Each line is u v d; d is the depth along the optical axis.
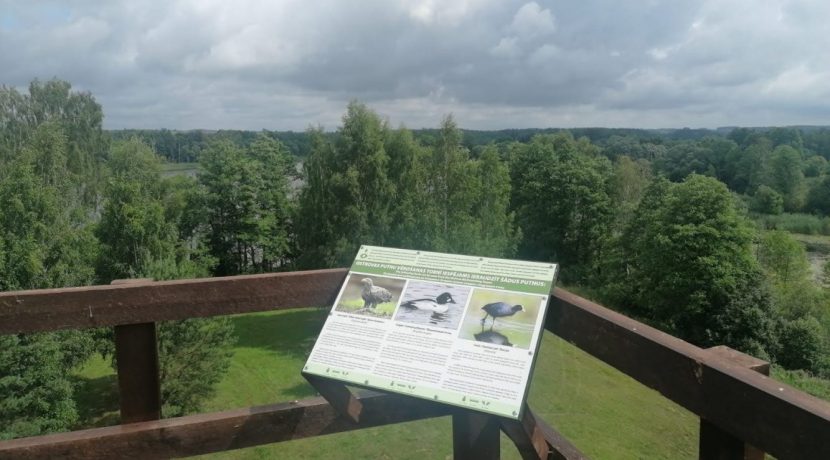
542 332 1.61
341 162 23.70
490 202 26.77
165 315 1.86
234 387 17.16
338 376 1.69
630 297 28.53
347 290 1.92
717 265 24.05
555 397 15.24
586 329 1.64
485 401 1.51
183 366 14.45
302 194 25.78
